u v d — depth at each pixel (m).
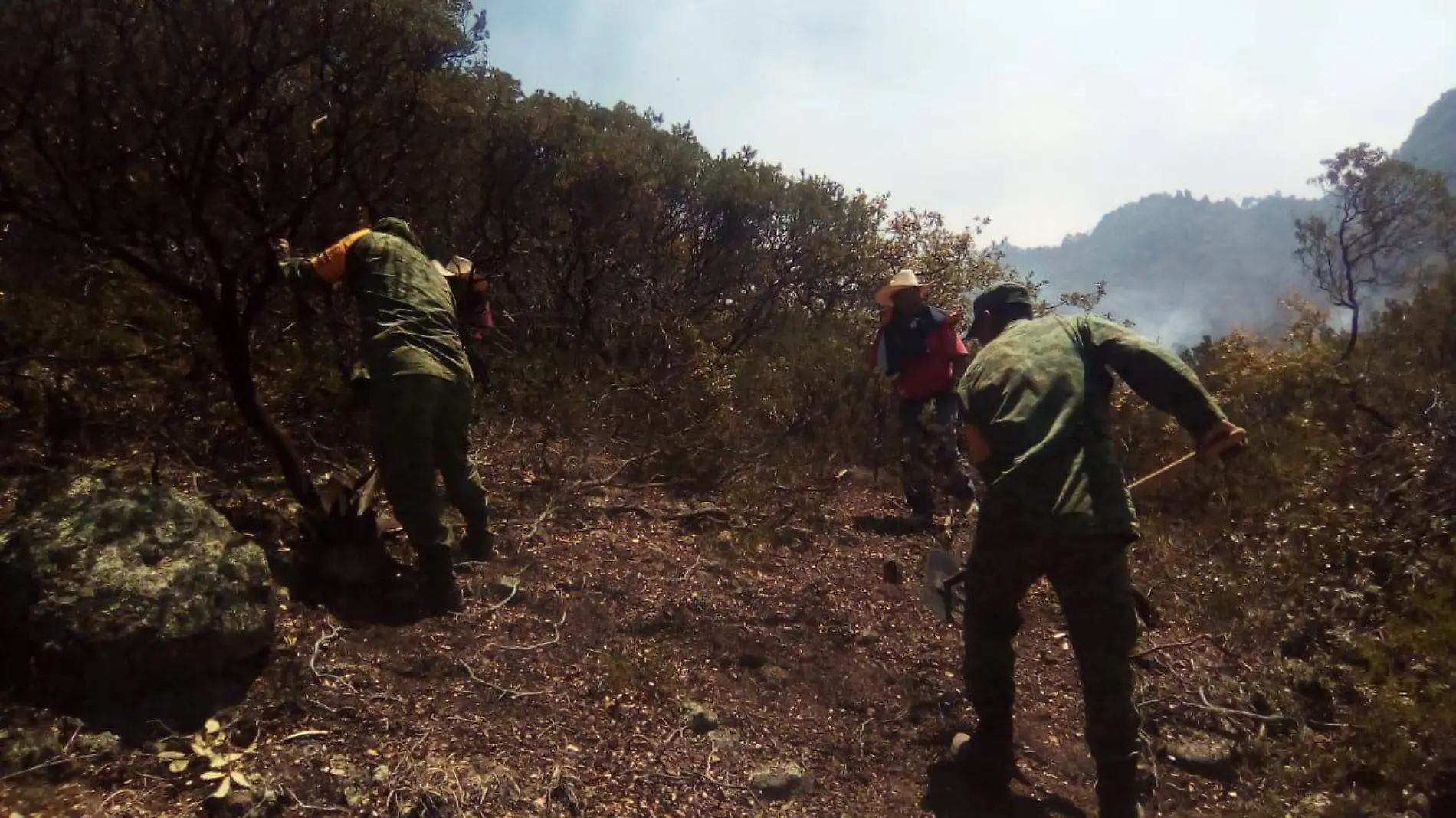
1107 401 3.44
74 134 4.21
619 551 5.22
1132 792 3.33
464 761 3.22
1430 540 5.36
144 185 4.53
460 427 4.41
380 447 4.10
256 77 4.33
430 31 4.88
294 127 5.20
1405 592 4.98
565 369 7.05
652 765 3.42
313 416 5.56
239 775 2.95
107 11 4.00
